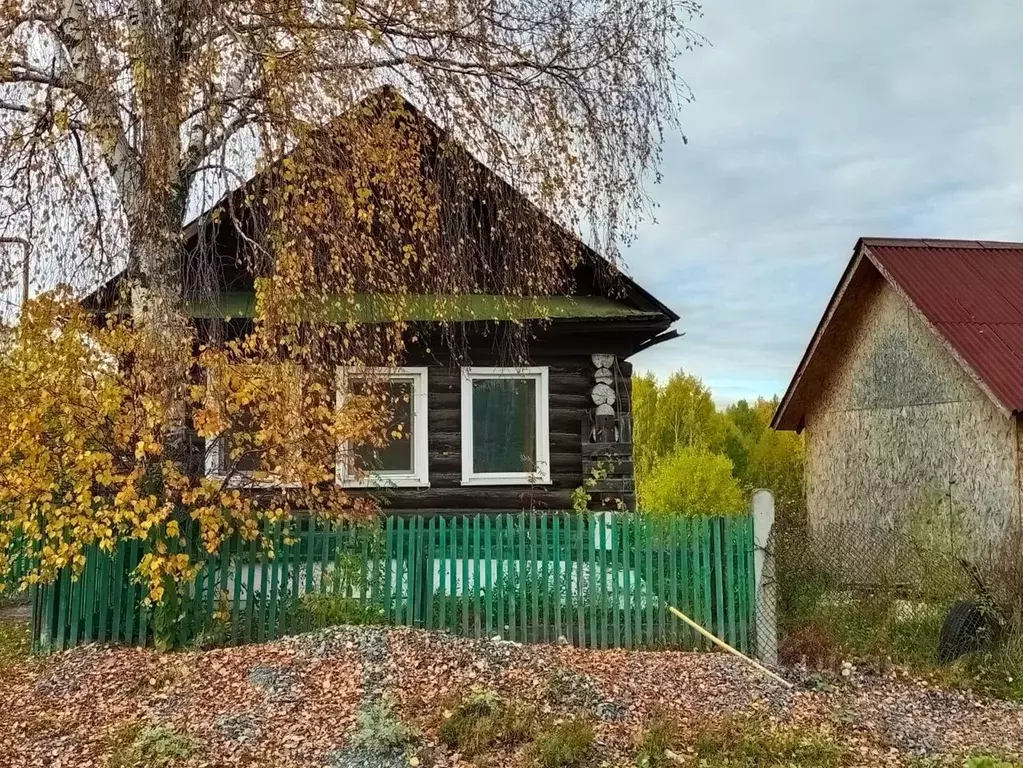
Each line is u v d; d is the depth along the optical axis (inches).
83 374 271.3
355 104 290.2
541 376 437.7
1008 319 466.6
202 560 298.5
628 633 320.8
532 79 325.4
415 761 203.2
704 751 221.5
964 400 456.8
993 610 339.9
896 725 257.3
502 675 259.4
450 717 222.5
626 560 323.3
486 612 318.3
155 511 270.7
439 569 318.7
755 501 325.4
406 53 310.0
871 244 522.0
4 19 273.6
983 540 436.5
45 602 300.5
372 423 297.7
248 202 283.3
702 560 324.5
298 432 273.1
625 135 322.7
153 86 255.3
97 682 258.7
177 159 291.1
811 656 318.0
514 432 440.1
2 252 272.2
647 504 775.1
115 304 303.3
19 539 307.7
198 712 233.8
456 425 430.9
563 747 207.6
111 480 258.2
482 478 429.1
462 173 342.6
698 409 1197.1
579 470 436.8
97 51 259.4
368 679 249.6
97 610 301.3
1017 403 399.2
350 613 303.7
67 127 258.5
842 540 383.6
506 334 406.0
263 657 270.5
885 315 531.2
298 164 276.4
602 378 436.1
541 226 346.3
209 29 266.1
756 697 267.1
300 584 310.8
